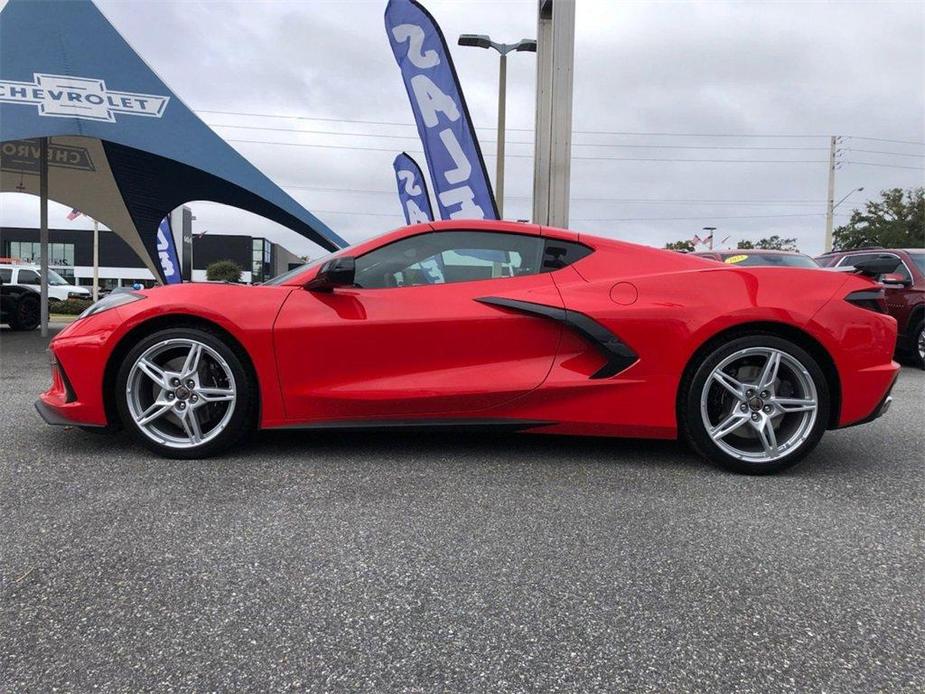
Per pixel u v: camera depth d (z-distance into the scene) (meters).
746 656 1.59
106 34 9.25
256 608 1.77
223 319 3.02
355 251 3.24
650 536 2.29
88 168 12.66
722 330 3.00
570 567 2.04
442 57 9.88
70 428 3.71
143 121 9.49
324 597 1.84
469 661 1.55
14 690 1.42
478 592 1.88
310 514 2.44
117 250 58.84
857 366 3.00
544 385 3.05
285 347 3.04
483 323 3.09
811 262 7.72
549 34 8.95
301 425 3.11
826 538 2.30
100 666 1.51
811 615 1.78
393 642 1.63
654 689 1.46
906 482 2.94
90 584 1.89
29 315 12.92
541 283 3.17
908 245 40.12
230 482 2.79
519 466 3.10
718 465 3.04
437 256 3.23
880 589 1.93
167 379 3.06
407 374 3.09
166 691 1.43
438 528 2.33
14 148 11.79
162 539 2.20
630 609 1.80
